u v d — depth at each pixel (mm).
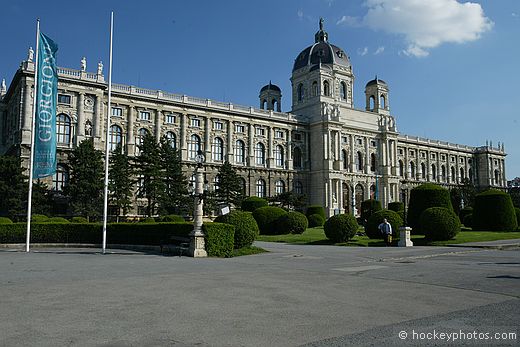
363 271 21031
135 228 37094
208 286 16141
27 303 12898
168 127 86375
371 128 118188
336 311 12000
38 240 38500
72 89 72938
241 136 97562
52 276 18844
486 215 54312
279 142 104312
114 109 80125
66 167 71875
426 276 19031
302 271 20984
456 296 14211
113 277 18516
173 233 34469
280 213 56406
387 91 126188
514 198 140500
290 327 10297
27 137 68250
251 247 33312
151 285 16312
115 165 66000
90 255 30125
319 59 115250
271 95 121875
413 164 134625
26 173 67500
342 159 111562
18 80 71625
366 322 10797
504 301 13344
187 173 88000
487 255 29531
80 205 62969
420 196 48375
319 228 68125
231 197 82062
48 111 35281
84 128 73625
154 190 70875
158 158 72812
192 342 9070
